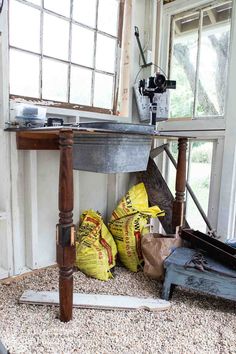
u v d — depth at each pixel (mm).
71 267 1215
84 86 1911
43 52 1672
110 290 1516
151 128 1432
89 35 1878
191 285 1366
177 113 2137
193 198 1914
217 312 1336
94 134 1278
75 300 1362
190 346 1104
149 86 1700
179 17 2059
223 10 1808
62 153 1133
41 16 1629
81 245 1685
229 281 1283
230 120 1790
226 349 1092
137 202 1915
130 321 1252
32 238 1676
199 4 1905
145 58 2084
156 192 2049
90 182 2012
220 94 1868
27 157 1602
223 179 1852
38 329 1174
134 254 1755
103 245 1740
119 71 2104
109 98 2088
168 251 1551
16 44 1550
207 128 1924
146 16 2084
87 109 1927
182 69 2084
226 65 1821
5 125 1483
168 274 1408
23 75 1603
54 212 1804
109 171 1329
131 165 1425
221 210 1877
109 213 2150
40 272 1700
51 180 1762
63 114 1714
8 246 1595
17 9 1524
